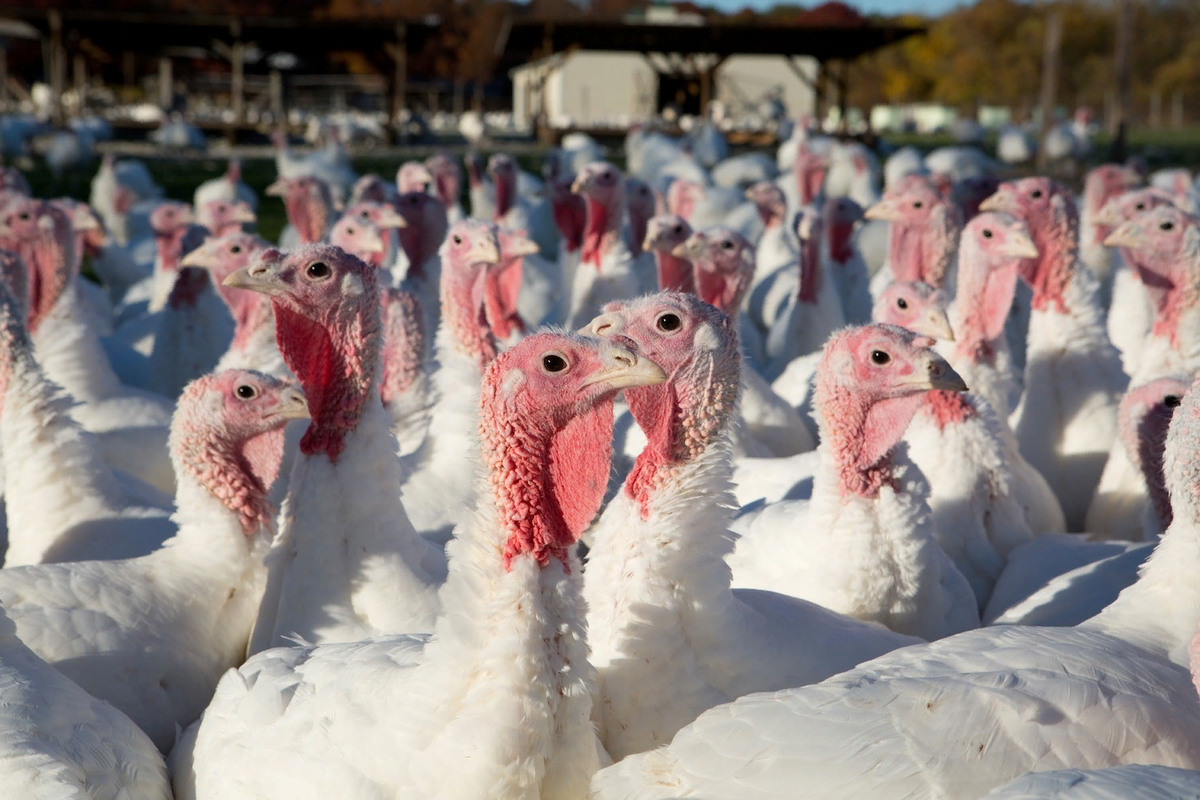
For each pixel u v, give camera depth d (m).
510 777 2.66
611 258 7.55
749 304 9.91
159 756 3.30
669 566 3.19
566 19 37.66
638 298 3.46
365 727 2.80
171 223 9.31
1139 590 3.30
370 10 83.50
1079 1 76.81
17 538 4.48
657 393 3.23
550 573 2.79
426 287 7.76
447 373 5.12
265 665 3.30
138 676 3.64
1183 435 3.17
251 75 63.25
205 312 7.07
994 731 2.59
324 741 2.84
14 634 3.33
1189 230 5.29
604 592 3.31
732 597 3.28
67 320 6.02
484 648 2.71
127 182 16.92
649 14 58.66
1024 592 4.36
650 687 3.15
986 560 4.70
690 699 3.15
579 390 2.72
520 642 2.70
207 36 42.22
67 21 38.75
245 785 2.90
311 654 3.32
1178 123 73.69
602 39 39.84
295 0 84.94
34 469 4.45
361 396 3.89
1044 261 5.68
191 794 3.18
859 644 3.42
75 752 2.91
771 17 92.88
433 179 12.16
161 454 5.84
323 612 3.81
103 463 4.67
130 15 38.62
